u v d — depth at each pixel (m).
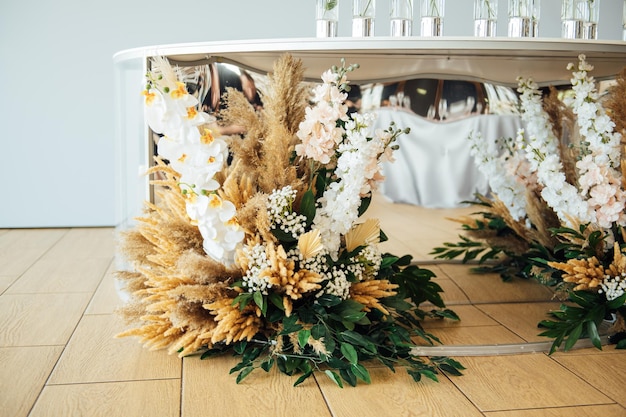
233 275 1.67
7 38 3.51
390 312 1.98
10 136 3.58
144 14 3.58
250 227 1.66
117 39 3.57
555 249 2.03
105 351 1.74
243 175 1.70
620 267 1.83
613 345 1.83
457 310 2.19
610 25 4.01
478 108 3.35
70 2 3.53
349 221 1.67
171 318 1.61
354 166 1.64
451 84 3.29
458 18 3.79
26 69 3.54
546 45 1.83
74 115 3.60
